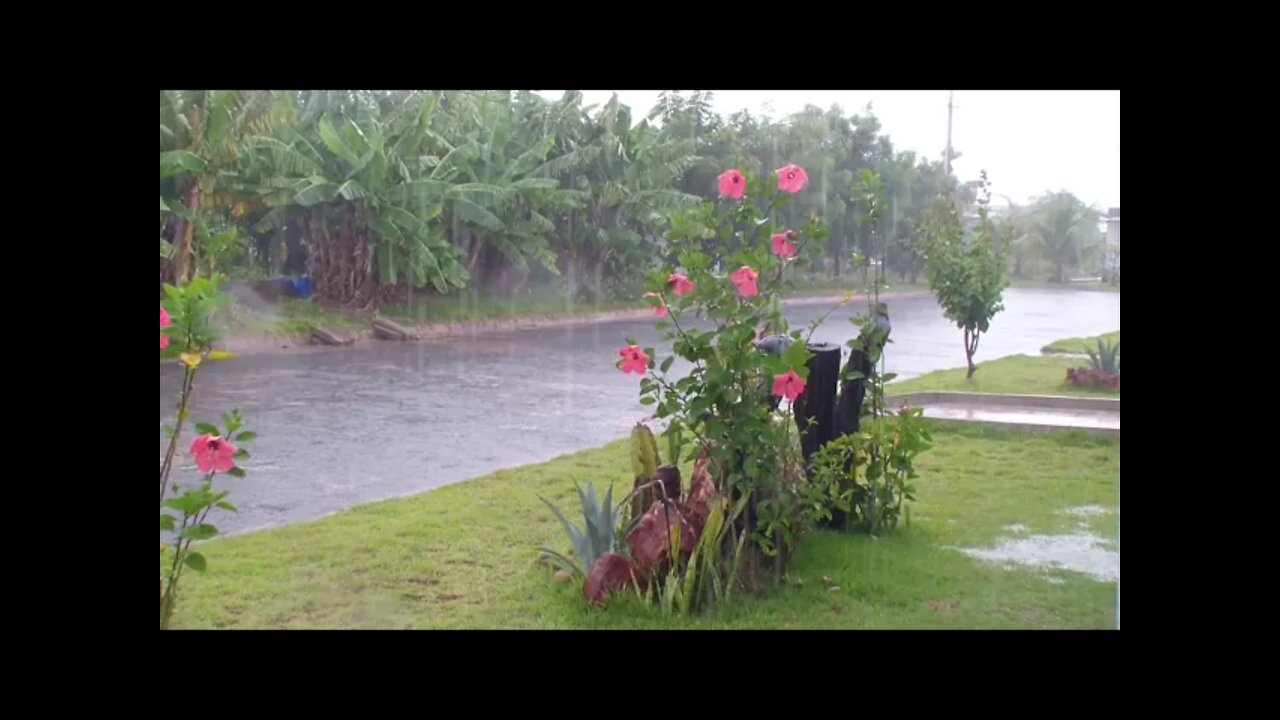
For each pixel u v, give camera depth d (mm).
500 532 4141
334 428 5223
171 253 5836
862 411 4273
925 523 4297
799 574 3834
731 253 3848
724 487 3717
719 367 3574
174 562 3414
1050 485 4727
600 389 6059
